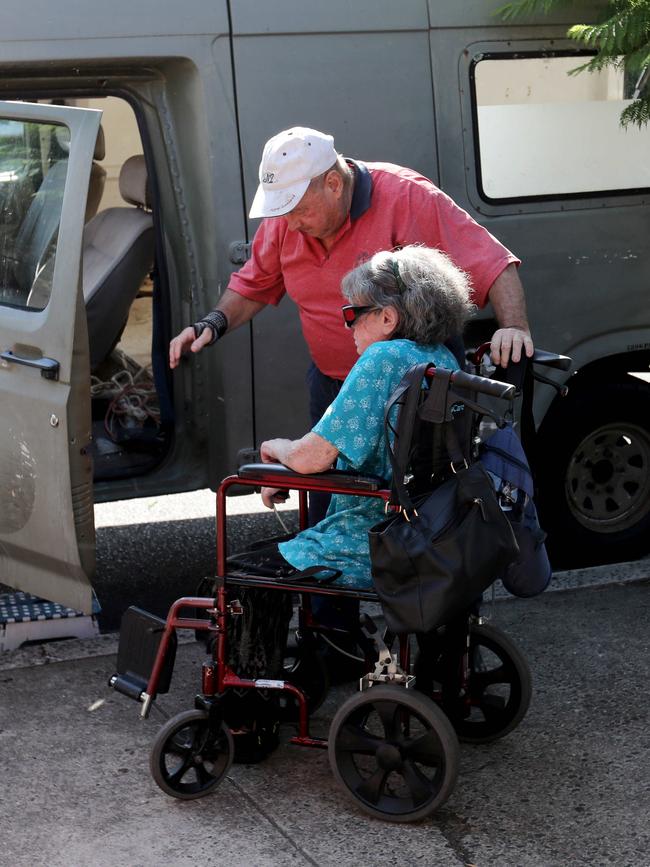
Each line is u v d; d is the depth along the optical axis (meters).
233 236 4.38
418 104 4.48
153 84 4.39
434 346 3.20
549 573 3.35
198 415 4.57
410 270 3.15
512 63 4.59
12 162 4.09
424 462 3.05
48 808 3.27
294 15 4.34
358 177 3.52
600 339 4.82
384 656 3.16
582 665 4.07
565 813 3.22
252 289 3.91
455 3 4.50
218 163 4.33
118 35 4.21
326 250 3.60
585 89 4.69
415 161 4.50
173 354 3.89
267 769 3.47
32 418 3.88
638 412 4.95
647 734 3.62
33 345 3.85
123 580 5.04
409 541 2.91
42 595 4.16
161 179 4.46
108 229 5.30
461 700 3.50
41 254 3.94
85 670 4.10
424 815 3.14
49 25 4.16
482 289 3.60
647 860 3.01
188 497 6.18
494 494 2.99
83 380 3.76
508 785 3.36
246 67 4.31
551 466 4.89
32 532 4.02
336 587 3.14
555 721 3.71
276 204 3.34
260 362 4.46
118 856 3.05
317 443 3.08
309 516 3.90
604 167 4.75
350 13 4.39
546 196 4.67
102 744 3.61
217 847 3.09
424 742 3.12
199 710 3.23
